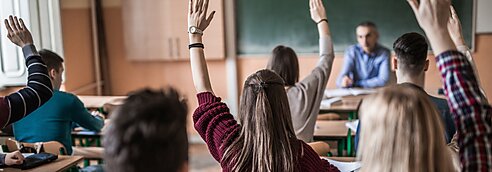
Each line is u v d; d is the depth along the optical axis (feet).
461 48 5.57
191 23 6.81
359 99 13.78
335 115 13.12
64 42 16.92
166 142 3.20
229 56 18.79
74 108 10.13
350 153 10.64
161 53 18.94
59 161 8.41
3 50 13.66
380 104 3.67
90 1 18.94
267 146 5.84
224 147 6.09
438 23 4.13
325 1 18.01
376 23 17.85
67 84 17.07
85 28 18.56
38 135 9.92
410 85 6.68
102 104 13.20
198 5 6.81
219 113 6.36
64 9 16.90
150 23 18.89
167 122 3.23
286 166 5.84
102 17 19.21
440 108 6.95
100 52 19.35
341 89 15.20
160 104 3.28
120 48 19.34
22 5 14.02
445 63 4.07
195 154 17.87
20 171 7.87
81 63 18.19
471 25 17.19
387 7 17.70
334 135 10.76
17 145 9.29
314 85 9.21
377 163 3.62
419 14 4.20
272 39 18.47
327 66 9.34
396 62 7.25
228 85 18.98
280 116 5.94
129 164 3.17
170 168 3.24
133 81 19.52
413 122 3.56
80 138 13.14
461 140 3.92
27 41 6.97
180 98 3.55
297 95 9.14
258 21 18.44
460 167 4.10
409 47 6.94
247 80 6.16
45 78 6.81
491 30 17.10
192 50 6.82
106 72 19.51
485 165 3.78
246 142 5.97
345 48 18.13
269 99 5.92
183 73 19.26
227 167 6.09
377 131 3.64
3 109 6.35
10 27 6.93
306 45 18.28
